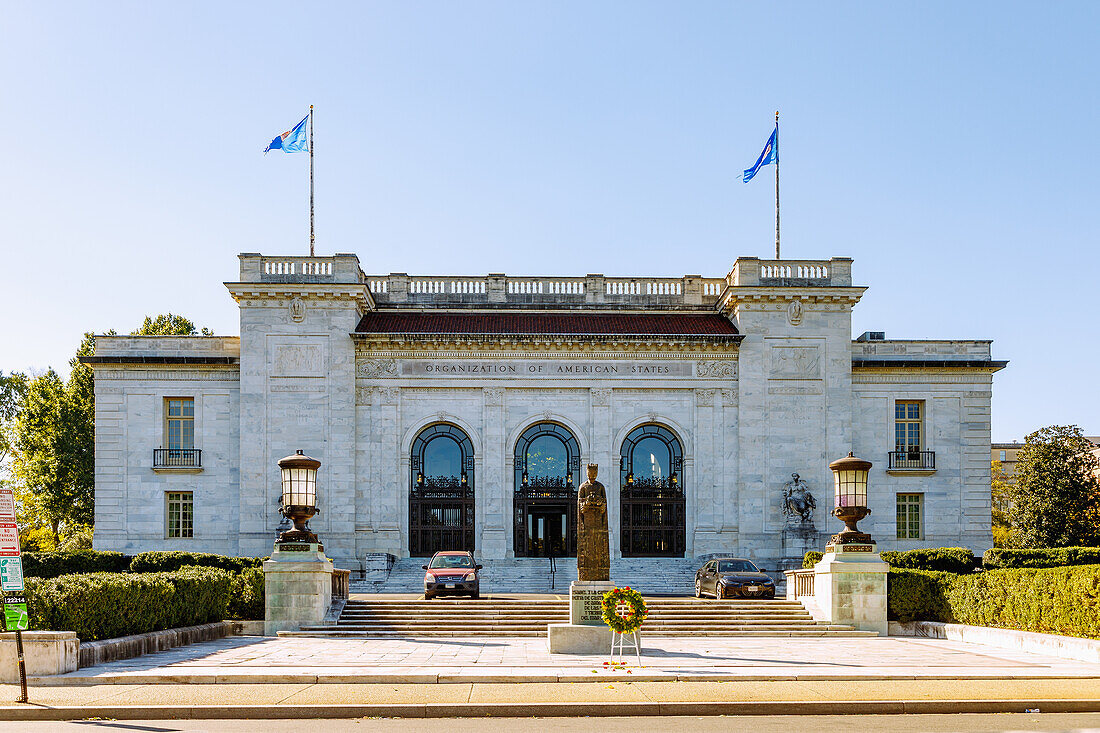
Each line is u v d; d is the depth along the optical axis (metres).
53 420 79.50
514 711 18.75
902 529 60.88
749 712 18.92
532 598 41.47
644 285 64.19
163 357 58.91
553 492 59.06
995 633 31.67
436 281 63.56
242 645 31.41
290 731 17.08
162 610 30.45
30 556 48.44
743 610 38.44
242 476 57.16
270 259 58.22
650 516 59.28
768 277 59.59
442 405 59.06
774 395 59.03
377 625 36.69
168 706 18.86
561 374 59.28
